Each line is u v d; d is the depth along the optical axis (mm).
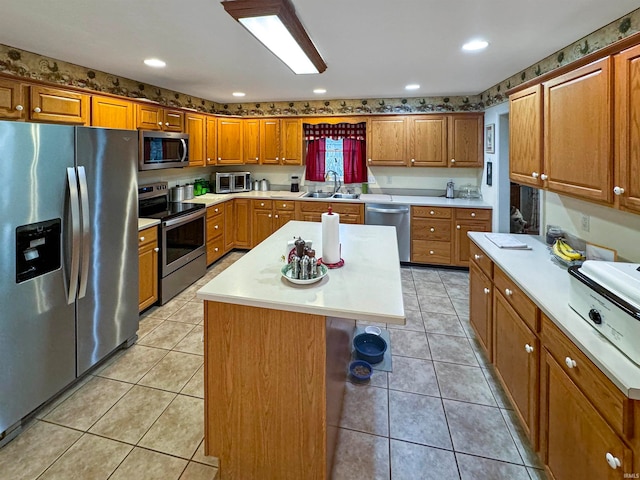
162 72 3430
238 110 5629
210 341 1595
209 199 4895
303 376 1509
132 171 2613
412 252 4793
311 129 5488
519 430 1948
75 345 2219
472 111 4719
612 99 1550
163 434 1905
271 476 1608
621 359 1131
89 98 2961
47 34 2389
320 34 2387
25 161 1821
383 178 5430
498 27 2277
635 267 1355
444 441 1874
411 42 2547
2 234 1749
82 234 2148
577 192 1821
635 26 2027
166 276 3600
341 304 1453
